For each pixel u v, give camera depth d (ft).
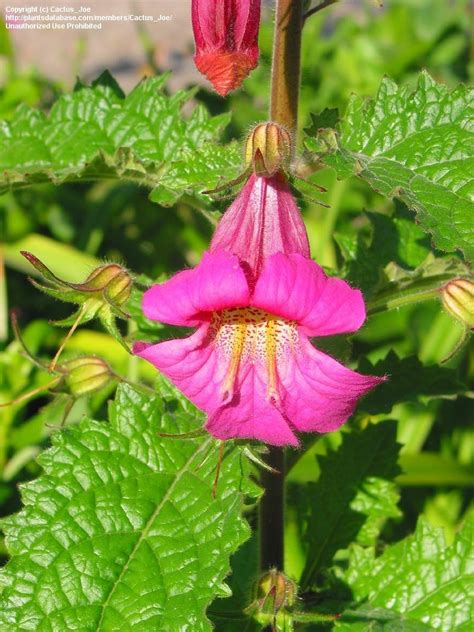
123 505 1.18
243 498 1.15
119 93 1.40
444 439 1.96
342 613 1.35
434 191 1.09
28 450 1.76
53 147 1.40
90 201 2.44
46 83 2.40
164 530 1.16
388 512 1.44
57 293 1.13
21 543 1.15
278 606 1.17
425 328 2.06
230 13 1.09
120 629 1.11
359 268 1.44
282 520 1.29
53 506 1.17
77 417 1.78
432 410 1.85
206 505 1.17
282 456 1.28
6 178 1.28
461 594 1.35
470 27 2.70
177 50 3.46
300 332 1.06
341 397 1.05
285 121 1.19
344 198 2.28
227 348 1.07
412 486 1.87
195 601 1.12
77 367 1.28
